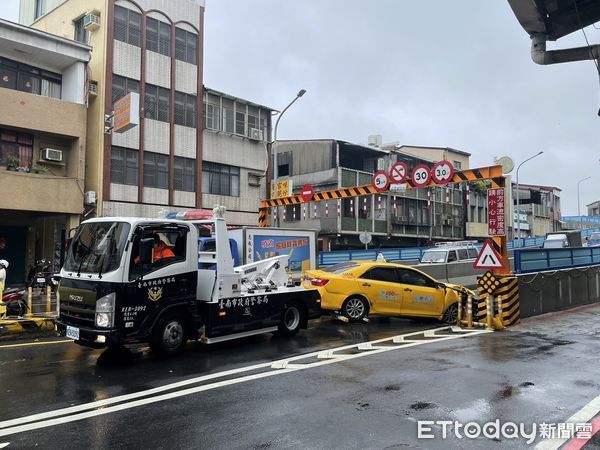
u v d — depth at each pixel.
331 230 33.72
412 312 11.68
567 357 7.96
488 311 10.93
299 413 5.28
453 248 22.56
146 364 7.52
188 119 25.00
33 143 18.89
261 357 8.00
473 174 12.23
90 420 5.10
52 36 18.66
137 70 22.77
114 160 21.73
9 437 4.65
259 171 28.70
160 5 23.97
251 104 28.17
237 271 9.43
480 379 6.62
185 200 24.56
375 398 5.79
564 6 10.92
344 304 11.19
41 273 15.92
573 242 38.09
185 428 4.86
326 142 36.00
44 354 8.28
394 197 38.22
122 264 7.25
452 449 4.37
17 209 17.45
